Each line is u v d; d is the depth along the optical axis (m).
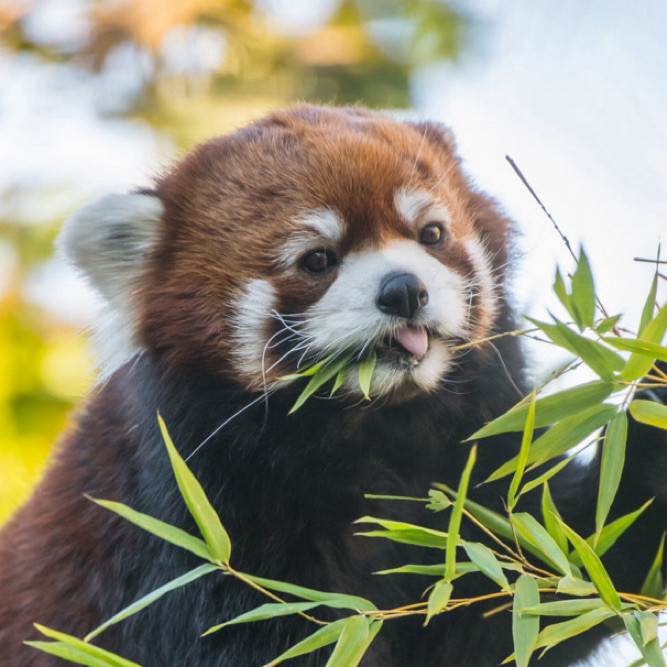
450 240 8.41
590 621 5.87
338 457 8.40
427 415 8.38
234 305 8.34
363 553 8.66
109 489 8.84
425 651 8.75
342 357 7.81
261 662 8.13
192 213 8.79
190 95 15.37
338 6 16.20
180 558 8.30
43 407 15.12
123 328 8.89
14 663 9.36
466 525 8.53
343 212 8.11
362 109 10.13
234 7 15.15
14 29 15.52
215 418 8.36
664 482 7.74
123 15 15.14
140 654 8.48
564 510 8.33
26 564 9.58
